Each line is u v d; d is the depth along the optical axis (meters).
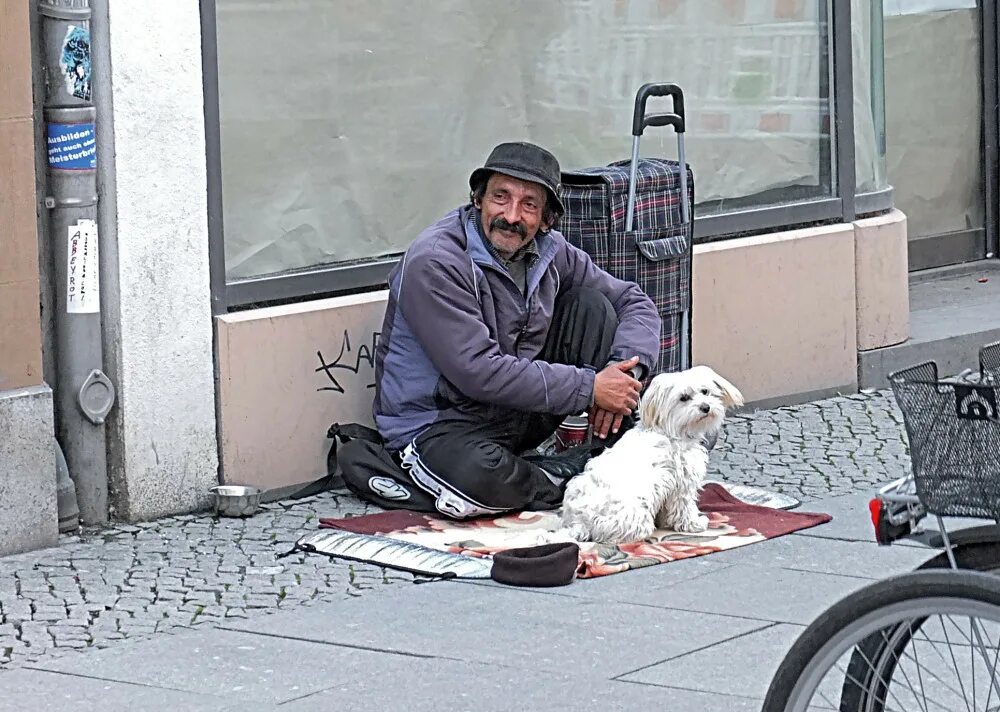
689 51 10.14
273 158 8.45
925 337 11.12
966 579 4.02
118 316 7.73
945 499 4.17
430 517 8.00
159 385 7.88
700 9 10.15
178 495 8.01
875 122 11.19
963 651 5.82
